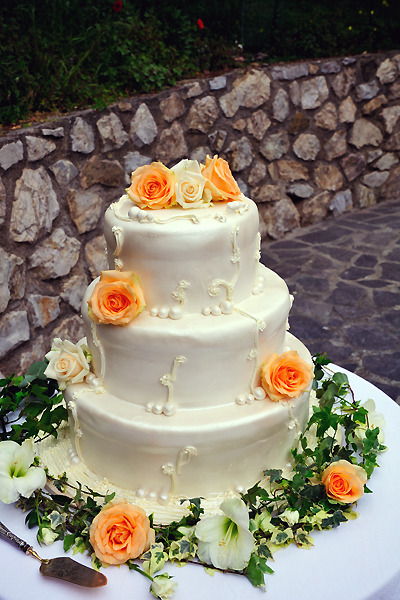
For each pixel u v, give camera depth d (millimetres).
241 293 1830
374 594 1521
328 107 5793
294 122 5555
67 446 2014
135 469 1751
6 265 3217
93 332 1774
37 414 2072
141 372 1718
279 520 1720
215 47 5203
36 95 3646
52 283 3605
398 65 6211
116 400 1802
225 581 1561
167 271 1675
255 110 5180
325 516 1723
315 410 2092
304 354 2062
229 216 1724
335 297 4621
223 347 1667
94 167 3785
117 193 4020
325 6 6336
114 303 1658
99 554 1565
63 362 1843
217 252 1681
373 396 2455
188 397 1726
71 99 3822
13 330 3332
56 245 3576
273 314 1769
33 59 3723
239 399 1770
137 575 1577
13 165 3174
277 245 5645
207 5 5449
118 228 1693
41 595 1513
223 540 1574
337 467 1774
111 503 1641
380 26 6527
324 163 5988
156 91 4359
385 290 4695
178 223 1668
